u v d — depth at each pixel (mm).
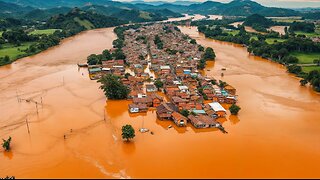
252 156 93750
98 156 92438
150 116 124562
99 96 146125
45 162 89125
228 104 140250
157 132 109500
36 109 128875
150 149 96688
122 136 102062
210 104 131500
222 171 85250
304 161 92000
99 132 108250
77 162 88938
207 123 113625
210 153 94812
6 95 146375
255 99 146750
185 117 117562
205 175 83062
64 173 83500
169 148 97812
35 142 100812
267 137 107062
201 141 102938
